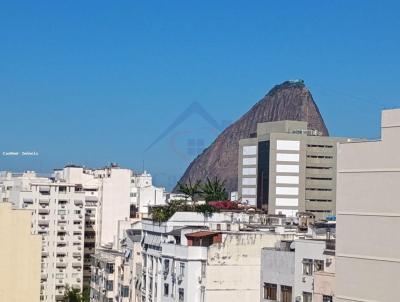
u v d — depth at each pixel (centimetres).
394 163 6044
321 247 9044
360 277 6194
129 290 13825
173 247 11481
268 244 10912
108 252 16200
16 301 5072
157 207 12781
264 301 9912
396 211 5997
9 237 5078
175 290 11331
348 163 6362
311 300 9112
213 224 12319
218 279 10738
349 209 6319
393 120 6088
